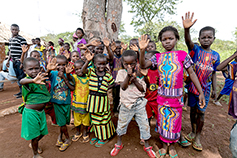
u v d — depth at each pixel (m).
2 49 9.74
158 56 2.11
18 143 2.59
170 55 2.01
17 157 2.27
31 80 1.79
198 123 2.45
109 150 2.43
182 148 2.50
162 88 2.11
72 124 3.29
